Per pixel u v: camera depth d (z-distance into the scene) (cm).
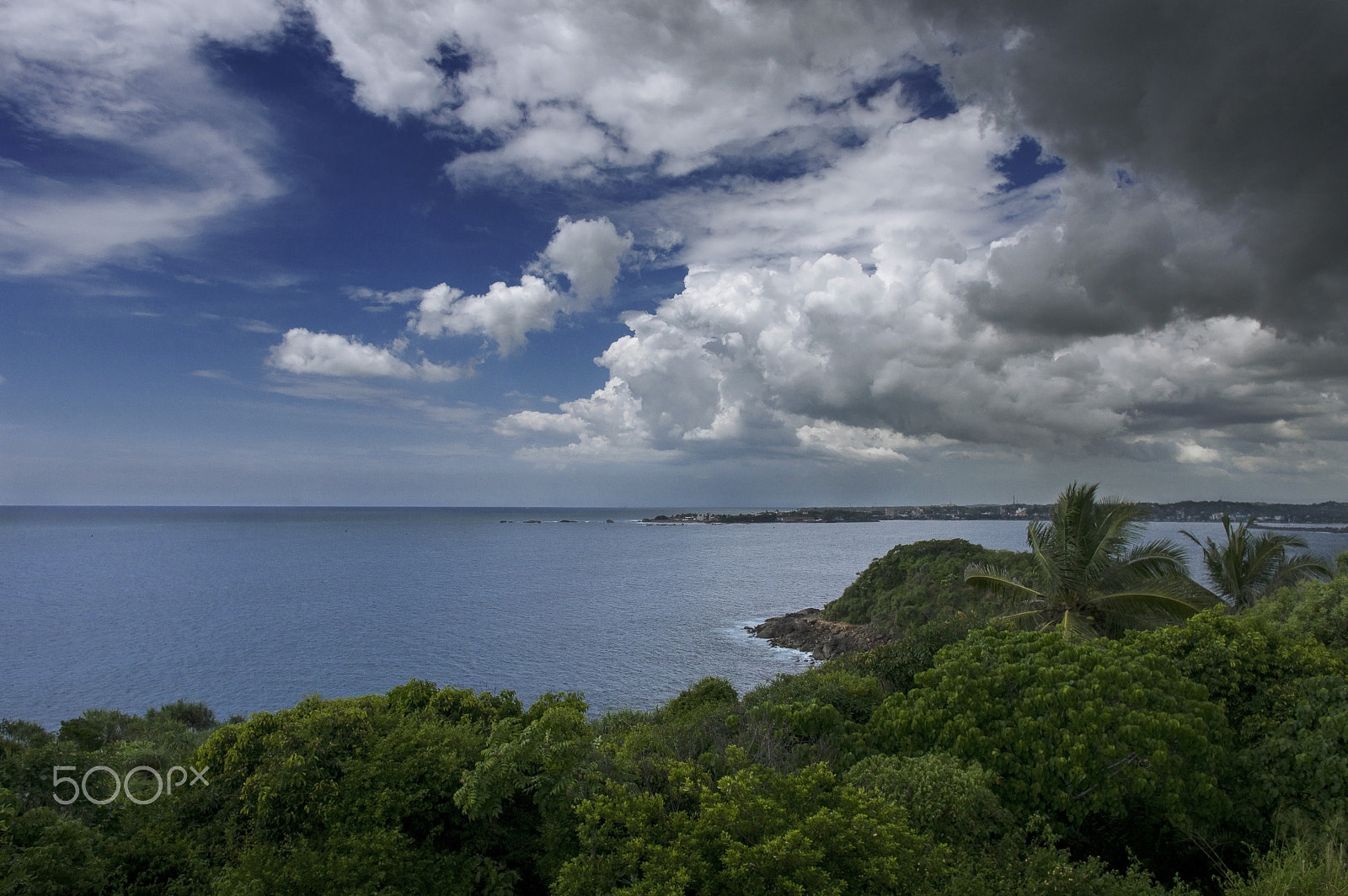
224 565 13850
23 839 703
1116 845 932
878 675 1497
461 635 6688
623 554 17325
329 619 7612
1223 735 938
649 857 712
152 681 5050
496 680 5009
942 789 830
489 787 831
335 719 932
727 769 877
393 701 1130
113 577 11706
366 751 907
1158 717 906
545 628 7056
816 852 652
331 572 12638
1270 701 1009
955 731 988
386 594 9712
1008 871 718
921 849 712
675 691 4709
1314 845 748
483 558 15775
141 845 775
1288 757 882
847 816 726
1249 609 1714
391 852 768
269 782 836
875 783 872
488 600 9100
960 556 6719
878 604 6581
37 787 807
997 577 2606
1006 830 842
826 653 5719
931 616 5697
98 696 4697
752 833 715
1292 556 2942
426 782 868
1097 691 957
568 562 15075
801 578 11944
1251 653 1067
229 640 6469
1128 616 2228
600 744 1027
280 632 6825
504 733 974
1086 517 2359
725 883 677
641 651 5959
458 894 776
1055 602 2375
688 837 703
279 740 891
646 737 1007
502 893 793
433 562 14862
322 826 828
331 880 721
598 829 766
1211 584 3147
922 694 1095
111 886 736
